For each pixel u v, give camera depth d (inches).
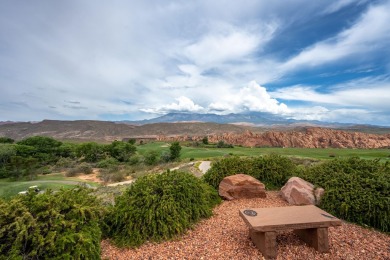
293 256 165.5
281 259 162.4
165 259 171.0
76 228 163.2
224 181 331.6
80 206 174.6
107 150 2177.7
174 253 179.0
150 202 218.2
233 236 201.6
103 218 216.4
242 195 314.3
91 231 166.2
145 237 201.9
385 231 206.5
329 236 196.5
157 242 198.7
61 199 178.7
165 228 203.3
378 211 212.8
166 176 263.9
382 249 174.2
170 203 221.6
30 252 141.3
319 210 190.4
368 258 161.8
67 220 163.0
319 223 167.2
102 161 1876.2
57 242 144.3
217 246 185.6
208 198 285.3
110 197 392.8
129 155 2103.8
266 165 382.0
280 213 184.5
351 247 177.6
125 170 1465.3
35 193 179.9
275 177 368.2
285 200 301.6
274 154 418.3
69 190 204.5
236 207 282.4
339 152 2249.0
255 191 315.9
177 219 212.8
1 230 137.4
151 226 205.9
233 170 366.3
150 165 1592.0
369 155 1827.0
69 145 2377.0
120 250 189.6
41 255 143.6
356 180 258.8
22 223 142.1
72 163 1909.4
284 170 373.4
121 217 212.4
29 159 1467.8
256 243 179.9
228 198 312.2
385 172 268.4
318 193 272.8
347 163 309.1
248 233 205.8
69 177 1402.6
